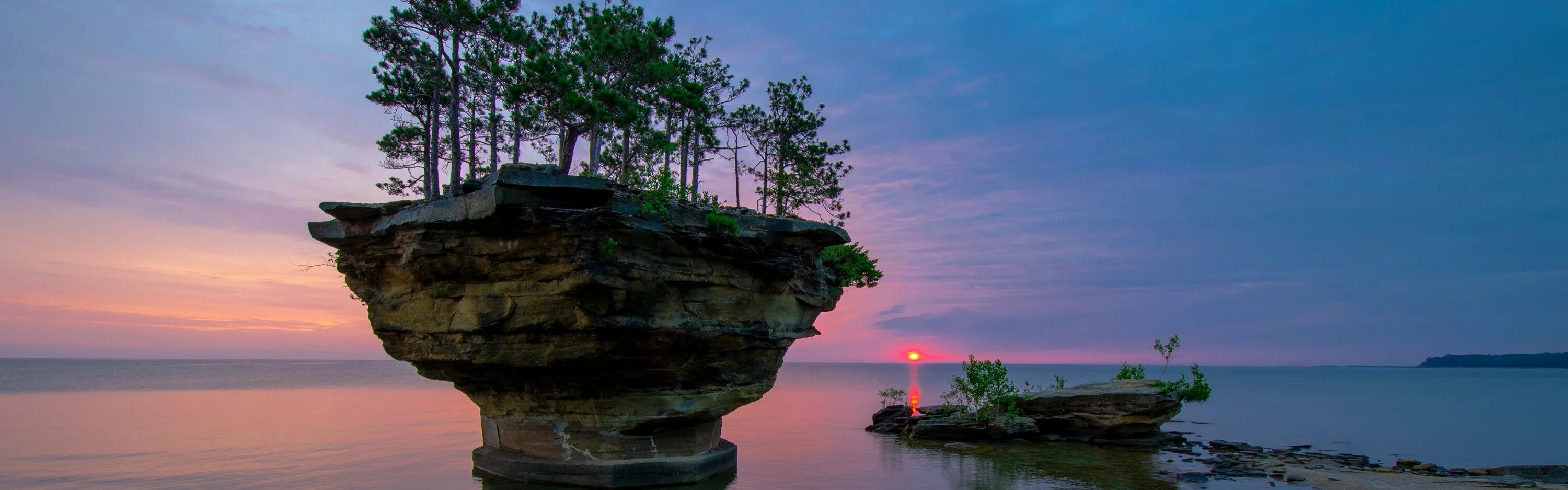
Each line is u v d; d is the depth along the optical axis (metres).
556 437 26.70
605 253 21.88
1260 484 32.69
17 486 32.09
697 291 25.12
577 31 31.20
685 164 36.03
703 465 28.61
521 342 23.72
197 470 36.16
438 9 28.75
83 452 43.31
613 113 26.94
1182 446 45.69
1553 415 81.38
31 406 81.56
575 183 21.06
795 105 40.97
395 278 25.78
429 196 30.70
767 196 41.34
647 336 23.86
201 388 132.25
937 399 109.88
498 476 28.08
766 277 26.58
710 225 23.94
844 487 30.78
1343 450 49.38
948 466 37.16
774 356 29.30
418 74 31.23
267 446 45.94
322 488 30.91
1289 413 83.31
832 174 42.41
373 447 45.34
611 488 25.44
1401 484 32.88
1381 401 110.81
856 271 33.94
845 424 63.53
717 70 37.25
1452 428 65.00
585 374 24.67
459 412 75.00
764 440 49.59
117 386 134.00
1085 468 36.84
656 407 26.23
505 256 22.59
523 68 27.72
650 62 29.83
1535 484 33.19
